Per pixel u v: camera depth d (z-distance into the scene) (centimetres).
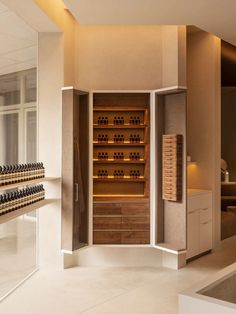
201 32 528
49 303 335
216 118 526
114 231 434
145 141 459
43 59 434
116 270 433
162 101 448
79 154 440
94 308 324
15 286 373
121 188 471
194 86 538
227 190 695
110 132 473
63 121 420
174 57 434
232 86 795
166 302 337
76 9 336
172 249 419
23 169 359
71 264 447
